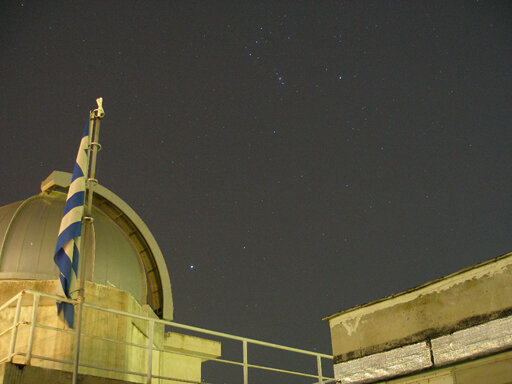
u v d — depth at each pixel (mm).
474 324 8414
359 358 9875
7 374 8836
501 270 8328
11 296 14047
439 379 8664
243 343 12359
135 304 15727
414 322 9242
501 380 7898
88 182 11445
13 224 17938
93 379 9734
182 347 19156
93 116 12156
